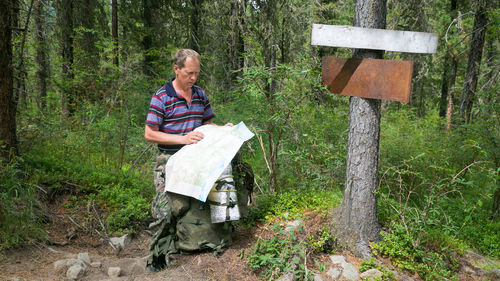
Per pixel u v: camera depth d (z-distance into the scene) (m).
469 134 5.55
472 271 3.46
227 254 2.92
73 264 2.92
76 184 4.39
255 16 10.29
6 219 3.16
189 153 2.87
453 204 4.99
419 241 3.25
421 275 3.02
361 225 3.19
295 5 10.93
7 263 2.83
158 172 3.10
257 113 4.50
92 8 10.24
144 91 6.95
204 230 2.90
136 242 3.86
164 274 2.75
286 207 3.76
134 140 6.27
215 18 10.48
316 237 3.14
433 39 2.73
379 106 3.14
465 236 4.55
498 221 5.11
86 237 3.70
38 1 6.60
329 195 4.05
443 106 15.91
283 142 4.68
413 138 6.72
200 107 3.18
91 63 7.45
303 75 3.68
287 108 4.15
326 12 10.34
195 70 2.87
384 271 2.86
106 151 5.74
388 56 9.02
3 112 4.10
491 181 4.72
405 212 3.74
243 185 3.31
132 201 4.27
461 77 15.83
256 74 3.83
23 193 3.52
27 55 6.10
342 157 4.56
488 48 10.32
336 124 5.39
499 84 5.88
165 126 3.05
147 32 10.37
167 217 2.90
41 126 5.77
